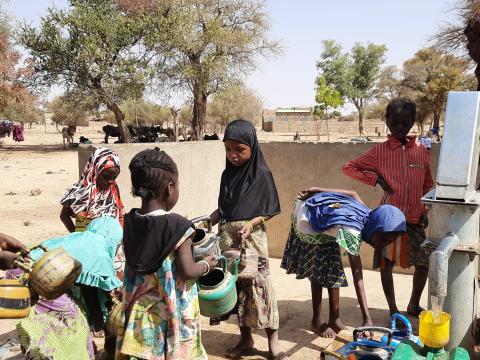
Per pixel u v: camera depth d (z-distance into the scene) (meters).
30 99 31.67
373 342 3.13
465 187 2.68
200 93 34.56
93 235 3.56
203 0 32.81
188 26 31.16
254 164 3.96
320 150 6.69
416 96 63.06
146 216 2.86
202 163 7.10
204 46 33.34
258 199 3.91
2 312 2.88
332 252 4.32
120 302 3.65
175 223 2.84
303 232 4.23
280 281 6.18
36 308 3.19
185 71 31.98
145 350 2.87
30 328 3.12
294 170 6.89
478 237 2.80
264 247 3.97
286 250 4.61
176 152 6.55
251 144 3.91
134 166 2.89
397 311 4.62
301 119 87.94
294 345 4.29
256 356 4.09
